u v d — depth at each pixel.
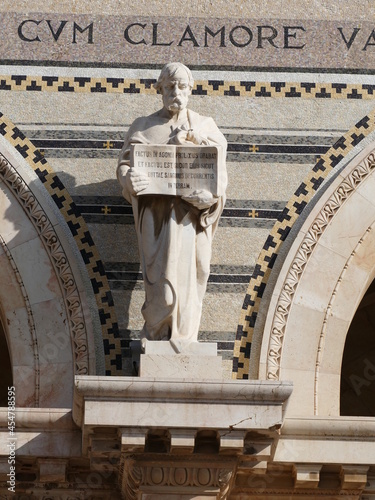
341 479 16.83
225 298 18.14
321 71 19.39
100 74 19.23
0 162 18.48
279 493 17.00
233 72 19.31
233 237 18.44
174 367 16.47
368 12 19.80
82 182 18.64
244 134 18.98
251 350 17.91
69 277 17.97
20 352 17.70
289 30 19.61
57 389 17.55
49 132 18.89
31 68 19.22
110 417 16.00
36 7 19.55
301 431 16.64
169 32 19.48
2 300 17.94
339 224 18.39
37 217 18.25
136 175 17.08
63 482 16.89
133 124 17.94
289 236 18.47
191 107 19.11
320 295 18.08
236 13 19.64
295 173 18.81
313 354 17.81
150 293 16.94
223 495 16.62
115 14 19.56
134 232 18.41
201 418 16.05
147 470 16.39
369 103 19.25
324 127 19.08
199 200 17.03
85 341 17.70
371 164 18.64
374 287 22.23
